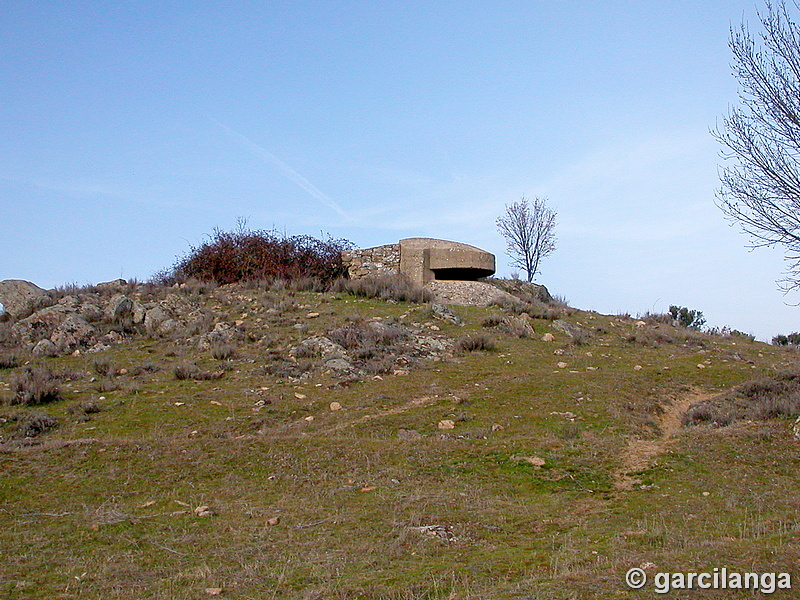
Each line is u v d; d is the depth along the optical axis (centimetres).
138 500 1095
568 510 1066
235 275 2800
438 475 1212
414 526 976
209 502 1084
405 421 1493
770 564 748
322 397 1658
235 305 2427
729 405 1633
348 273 2947
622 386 1764
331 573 810
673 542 879
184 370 1792
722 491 1129
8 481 1138
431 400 1644
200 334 2134
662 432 1497
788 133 1625
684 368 1992
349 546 905
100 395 1655
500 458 1292
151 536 944
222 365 1862
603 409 1588
